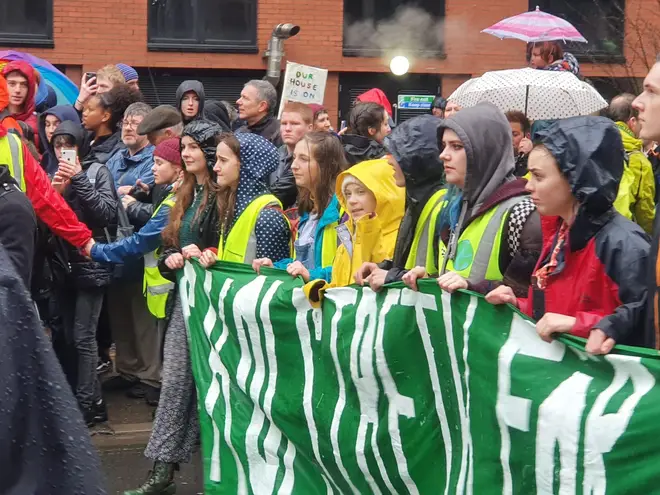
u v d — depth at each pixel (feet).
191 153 17.60
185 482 18.84
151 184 23.67
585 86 20.98
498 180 12.85
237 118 30.53
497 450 11.16
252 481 15.48
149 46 45.83
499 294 11.05
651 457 9.66
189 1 45.98
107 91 25.45
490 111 13.01
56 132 22.77
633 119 20.89
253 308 15.19
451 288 11.66
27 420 7.41
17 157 19.01
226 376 15.97
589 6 45.62
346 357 13.47
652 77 10.95
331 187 16.56
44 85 28.66
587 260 11.08
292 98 28.86
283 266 17.01
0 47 45.11
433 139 14.14
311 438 14.32
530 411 10.71
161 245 19.27
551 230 11.73
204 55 46.19
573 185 10.92
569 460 10.30
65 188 21.66
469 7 46.52
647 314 10.51
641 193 20.68
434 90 47.32
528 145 20.16
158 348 23.20
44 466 7.44
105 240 22.27
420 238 14.39
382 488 13.28
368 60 46.65
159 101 44.11
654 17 44.39
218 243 17.49
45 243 20.86
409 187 14.37
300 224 17.40
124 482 18.84
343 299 13.58
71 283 21.11
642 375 9.82
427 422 12.39
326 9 46.29
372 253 15.07
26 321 7.50
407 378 12.62
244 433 15.52
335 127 47.09
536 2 46.29
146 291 21.47
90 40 45.55
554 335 10.46
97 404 21.65
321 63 46.52
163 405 17.48
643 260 10.71
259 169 17.35
